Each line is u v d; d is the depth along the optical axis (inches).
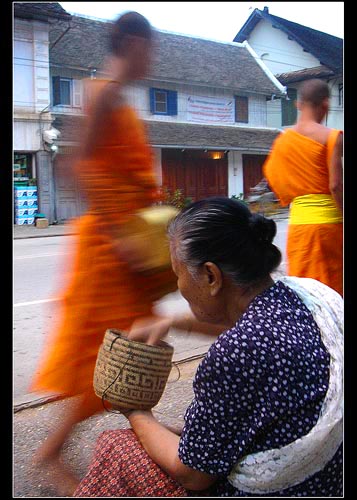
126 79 86.7
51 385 90.7
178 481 59.4
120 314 87.3
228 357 53.7
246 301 58.2
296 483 55.6
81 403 90.2
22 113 408.5
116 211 85.7
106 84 85.3
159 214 86.7
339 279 112.3
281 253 59.8
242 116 543.5
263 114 546.9
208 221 57.3
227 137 523.8
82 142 86.5
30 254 303.0
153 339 69.9
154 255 86.0
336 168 107.8
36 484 87.7
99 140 85.4
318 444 53.6
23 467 92.6
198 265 57.6
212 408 54.7
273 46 487.8
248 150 517.3
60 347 89.9
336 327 57.6
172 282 88.4
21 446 99.5
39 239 337.4
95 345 88.2
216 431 54.9
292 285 60.6
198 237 57.1
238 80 525.0
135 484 61.8
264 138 521.7
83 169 86.2
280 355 53.5
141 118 89.4
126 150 85.9
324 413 53.7
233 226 57.3
